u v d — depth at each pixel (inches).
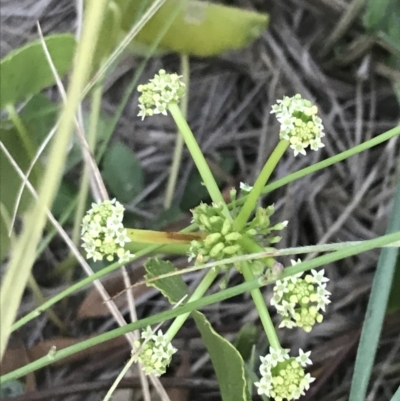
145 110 4.5
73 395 6.6
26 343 7.1
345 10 7.6
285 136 4.1
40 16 8.1
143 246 4.8
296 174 4.6
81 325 7.2
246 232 4.3
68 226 7.3
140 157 8.1
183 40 6.7
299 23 8.2
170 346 4.1
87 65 3.4
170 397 6.4
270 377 3.9
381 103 8.0
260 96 8.3
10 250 6.4
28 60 5.1
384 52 7.7
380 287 4.9
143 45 6.8
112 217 4.1
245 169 8.0
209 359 6.9
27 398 6.1
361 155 7.7
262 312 4.1
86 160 5.9
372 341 4.8
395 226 5.1
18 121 5.6
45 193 3.4
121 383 6.3
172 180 7.6
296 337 6.8
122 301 6.9
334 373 6.5
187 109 8.2
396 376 6.6
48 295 7.2
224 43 6.7
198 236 4.4
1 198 5.8
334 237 7.4
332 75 8.1
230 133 8.2
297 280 3.9
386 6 6.8
